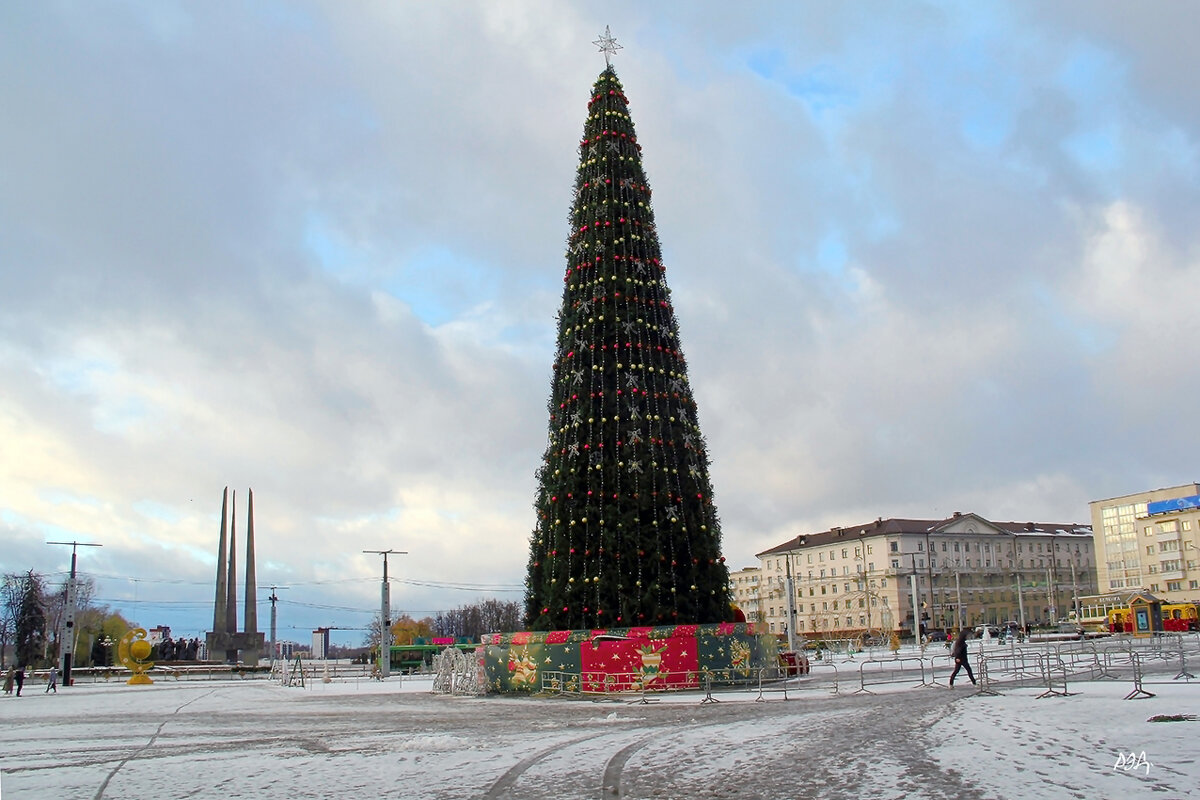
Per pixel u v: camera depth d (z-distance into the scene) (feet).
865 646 324.80
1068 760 45.68
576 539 119.44
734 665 115.85
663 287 131.44
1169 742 49.47
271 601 352.08
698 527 120.67
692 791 43.50
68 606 213.66
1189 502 417.08
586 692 113.80
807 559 518.78
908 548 476.54
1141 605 258.98
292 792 47.09
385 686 177.17
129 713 113.60
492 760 56.29
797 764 49.88
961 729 60.64
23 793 49.47
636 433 120.37
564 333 130.72
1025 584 499.10
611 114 139.54
